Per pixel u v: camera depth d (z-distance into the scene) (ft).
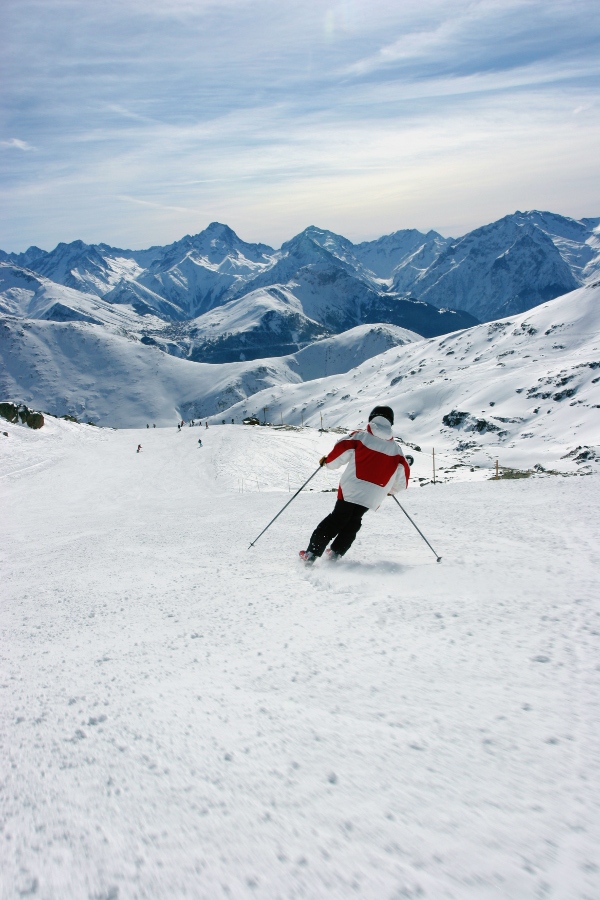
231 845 4.17
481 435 490.90
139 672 8.89
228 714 6.72
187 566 19.04
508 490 29.19
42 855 4.23
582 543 15.42
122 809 4.82
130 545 27.32
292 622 10.61
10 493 100.83
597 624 8.73
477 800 4.50
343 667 7.91
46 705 7.81
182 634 10.93
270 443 163.22
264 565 17.42
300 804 4.66
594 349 626.23
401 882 3.61
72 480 116.37
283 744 5.79
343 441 16.71
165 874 3.90
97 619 13.47
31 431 160.15
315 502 38.55
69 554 27.58
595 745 5.27
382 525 22.80
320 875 3.76
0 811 4.95
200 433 191.01
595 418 429.79
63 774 5.58
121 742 6.24
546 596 10.64
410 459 16.69
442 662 7.74
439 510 24.82
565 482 29.45
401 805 4.51
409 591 11.97
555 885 3.47
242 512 37.81
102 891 3.76
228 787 5.04
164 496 100.37
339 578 14.10
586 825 4.09
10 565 26.76
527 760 5.09
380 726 6.01
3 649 11.87
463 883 3.55
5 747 6.42
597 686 6.60
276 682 7.62
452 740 5.57
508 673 7.19
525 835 4.01
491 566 13.70
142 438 185.06
